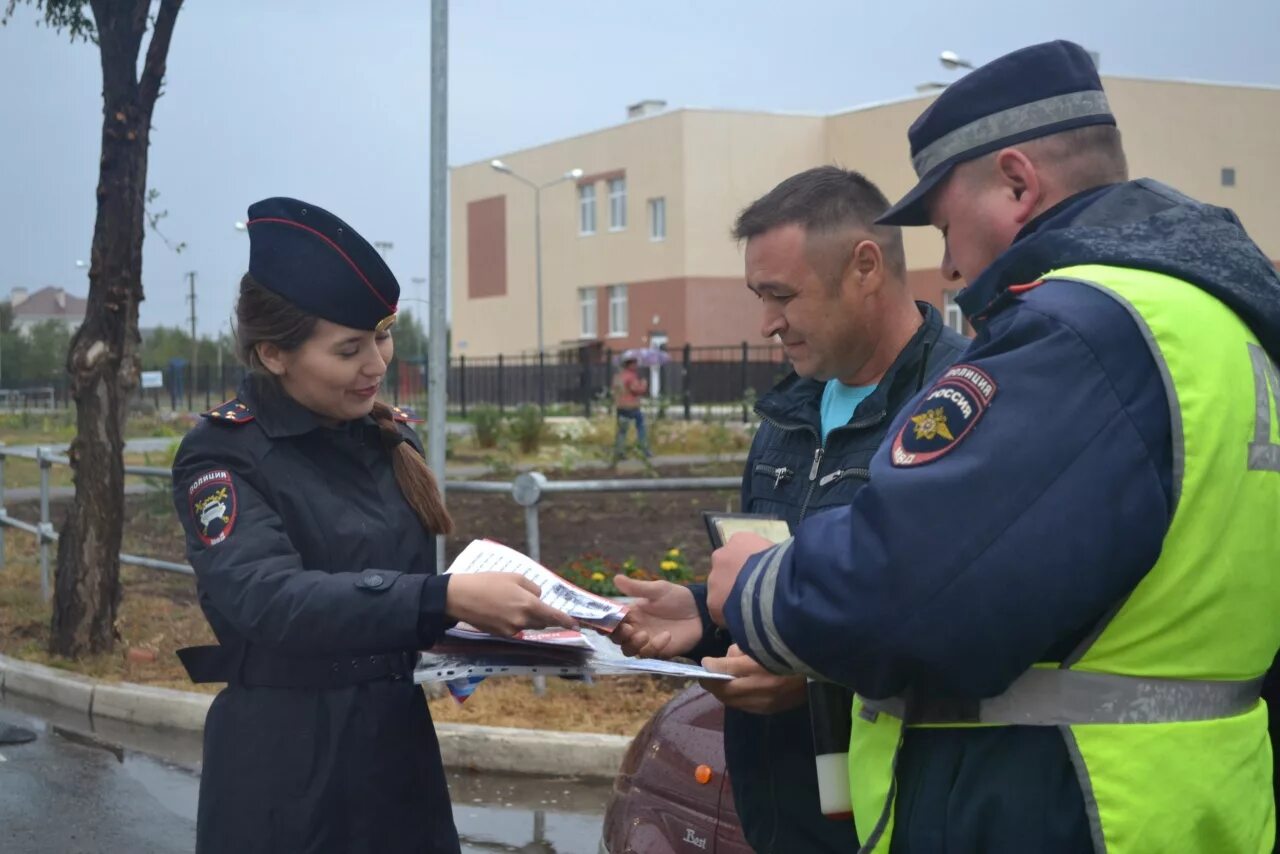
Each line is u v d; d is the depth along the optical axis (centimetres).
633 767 365
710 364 4206
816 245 258
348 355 248
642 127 4681
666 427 2478
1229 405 178
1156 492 174
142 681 714
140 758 621
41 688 723
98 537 758
